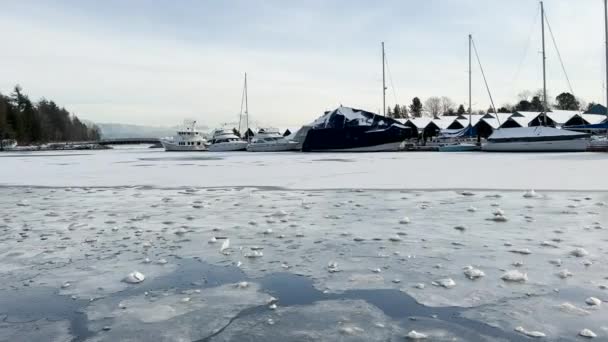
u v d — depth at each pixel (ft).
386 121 132.67
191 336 12.06
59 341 11.86
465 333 11.82
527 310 13.10
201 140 213.25
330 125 133.18
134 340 11.87
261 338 11.86
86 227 25.61
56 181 53.72
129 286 15.90
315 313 13.37
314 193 38.73
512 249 19.25
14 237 23.36
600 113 185.57
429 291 14.83
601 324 12.07
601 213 26.68
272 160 94.07
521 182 42.60
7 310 13.97
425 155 102.83
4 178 58.70
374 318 12.92
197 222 26.58
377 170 60.95
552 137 106.63
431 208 29.76
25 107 330.95
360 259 18.49
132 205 33.68
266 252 19.84
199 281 16.31
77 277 16.93
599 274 15.92
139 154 161.68
